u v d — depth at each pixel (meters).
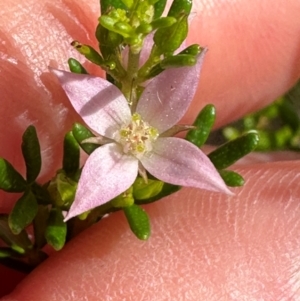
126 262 0.06
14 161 0.06
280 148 0.11
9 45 0.06
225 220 0.06
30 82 0.06
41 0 0.06
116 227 0.06
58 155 0.06
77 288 0.06
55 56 0.06
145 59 0.05
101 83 0.05
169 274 0.06
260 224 0.06
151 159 0.05
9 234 0.06
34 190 0.05
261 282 0.06
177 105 0.05
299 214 0.06
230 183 0.05
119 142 0.05
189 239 0.06
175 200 0.06
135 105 0.05
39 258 0.06
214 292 0.06
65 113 0.06
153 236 0.06
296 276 0.06
